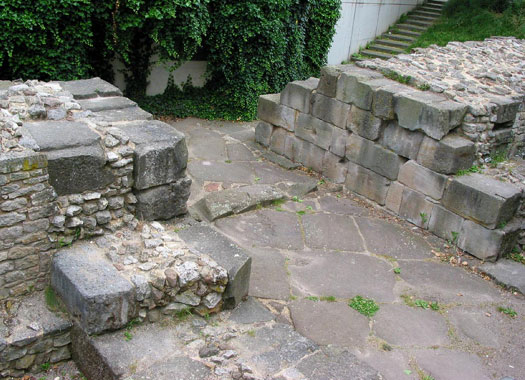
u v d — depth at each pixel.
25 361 3.80
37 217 3.96
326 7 11.59
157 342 3.79
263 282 4.94
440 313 4.71
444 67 7.57
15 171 3.72
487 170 6.12
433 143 5.98
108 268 3.98
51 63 7.88
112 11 8.05
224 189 7.01
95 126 4.77
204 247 4.50
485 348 4.28
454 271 5.48
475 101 6.24
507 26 13.48
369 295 4.89
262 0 9.36
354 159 7.14
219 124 10.09
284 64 11.02
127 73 9.71
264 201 6.56
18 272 3.99
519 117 6.86
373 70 7.33
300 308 4.58
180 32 8.79
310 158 7.95
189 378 3.43
